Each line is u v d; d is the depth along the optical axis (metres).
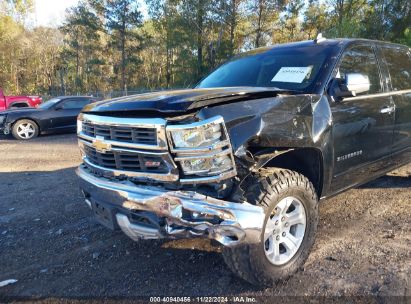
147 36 48.88
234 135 2.63
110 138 2.92
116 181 2.88
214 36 42.41
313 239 3.27
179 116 2.62
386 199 4.97
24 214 4.95
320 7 47.09
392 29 28.06
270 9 40.66
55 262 3.64
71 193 5.82
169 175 2.64
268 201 2.78
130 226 2.86
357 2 38.78
